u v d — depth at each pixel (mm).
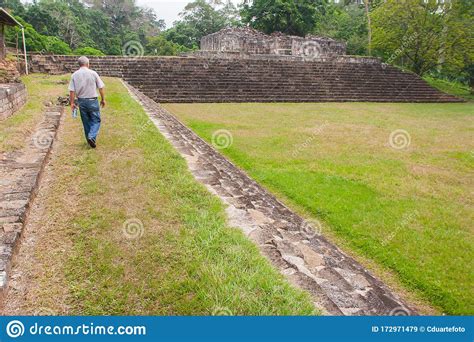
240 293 2771
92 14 52281
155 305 2746
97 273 3088
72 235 3676
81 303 2789
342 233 5469
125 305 2752
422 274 4438
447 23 27594
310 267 3797
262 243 3873
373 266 4660
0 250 3168
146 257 3281
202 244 3477
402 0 28109
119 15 58562
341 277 3727
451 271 4516
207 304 2695
